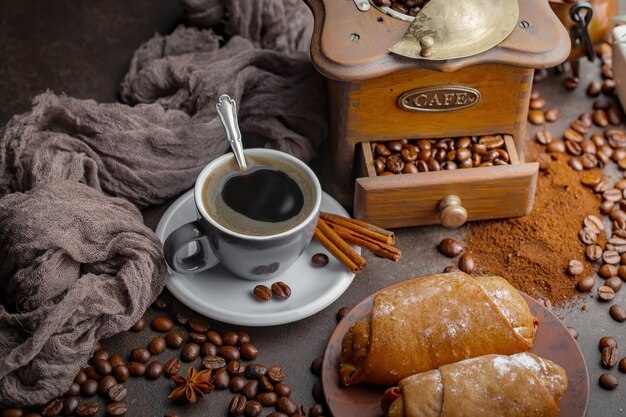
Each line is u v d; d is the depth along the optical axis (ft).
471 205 2.65
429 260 2.65
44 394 2.30
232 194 2.40
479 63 2.48
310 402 2.38
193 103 2.80
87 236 2.40
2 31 3.19
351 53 2.47
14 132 2.66
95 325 2.37
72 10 3.26
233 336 2.46
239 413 2.34
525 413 2.13
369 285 2.60
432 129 2.67
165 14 3.26
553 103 3.01
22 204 2.43
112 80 3.08
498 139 2.70
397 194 2.58
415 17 2.48
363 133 2.64
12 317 2.32
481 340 2.25
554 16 2.56
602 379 2.39
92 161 2.63
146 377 2.41
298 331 2.51
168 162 2.71
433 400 2.14
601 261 2.63
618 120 2.95
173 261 2.40
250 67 2.85
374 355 2.24
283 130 2.83
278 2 3.02
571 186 2.78
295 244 2.39
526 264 2.62
